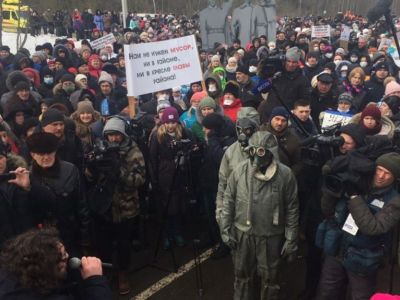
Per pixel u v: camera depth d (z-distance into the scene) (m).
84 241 3.56
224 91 6.04
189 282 4.25
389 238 2.98
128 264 4.09
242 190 3.29
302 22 29.66
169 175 4.54
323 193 3.01
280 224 3.32
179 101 6.80
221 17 12.63
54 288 1.97
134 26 25.45
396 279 4.24
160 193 4.61
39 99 6.64
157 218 5.16
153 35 21.88
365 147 2.95
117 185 3.89
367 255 2.88
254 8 12.57
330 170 2.93
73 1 35.94
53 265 1.93
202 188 4.74
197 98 5.61
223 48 11.60
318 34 14.98
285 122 3.92
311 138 3.45
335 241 3.02
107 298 2.22
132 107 5.41
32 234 2.01
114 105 6.59
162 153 4.54
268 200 3.22
